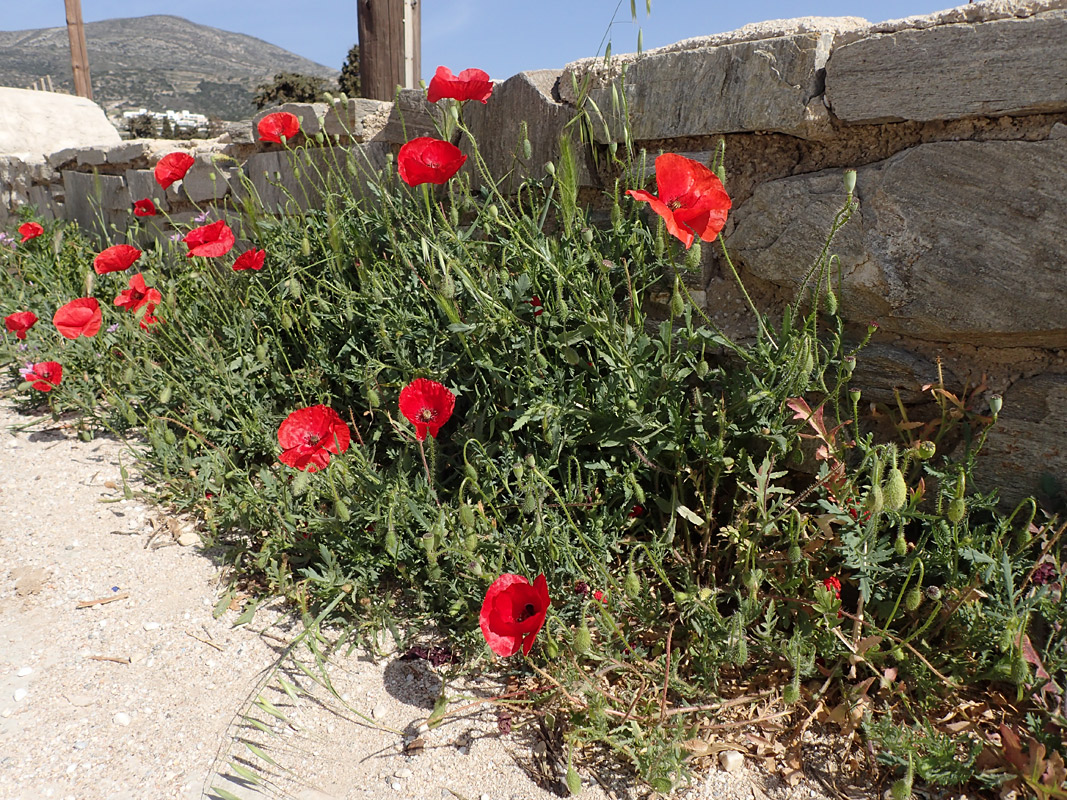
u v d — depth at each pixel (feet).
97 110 29.50
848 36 7.26
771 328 7.97
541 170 10.40
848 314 7.72
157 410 10.97
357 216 11.57
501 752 6.18
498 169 11.02
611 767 6.02
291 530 7.91
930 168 6.92
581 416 7.83
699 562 7.59
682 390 8.23
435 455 8.56
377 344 9.65
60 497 9.84
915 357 7.40
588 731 5.82
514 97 10.54
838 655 6.42
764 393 7.08
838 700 6.44
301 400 10.54
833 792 5.75
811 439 7.73
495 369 8.22
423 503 7.70
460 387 8.68
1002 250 6.66
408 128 12.35
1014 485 7.09
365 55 16.90
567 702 6.39
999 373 7.09
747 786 5.82
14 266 18.12
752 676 6.67
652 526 8.14
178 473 10.02
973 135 6.75
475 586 7.24
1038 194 6.43
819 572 6.93
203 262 12.76
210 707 6.57
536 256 8.71
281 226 12.52
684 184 6.83
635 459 7.95
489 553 7.23
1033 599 5.94
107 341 12.69
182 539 8.96
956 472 7.00
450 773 5.99
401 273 10.16
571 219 8.70
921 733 5.71
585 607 6.42
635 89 9.01
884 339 7.63
